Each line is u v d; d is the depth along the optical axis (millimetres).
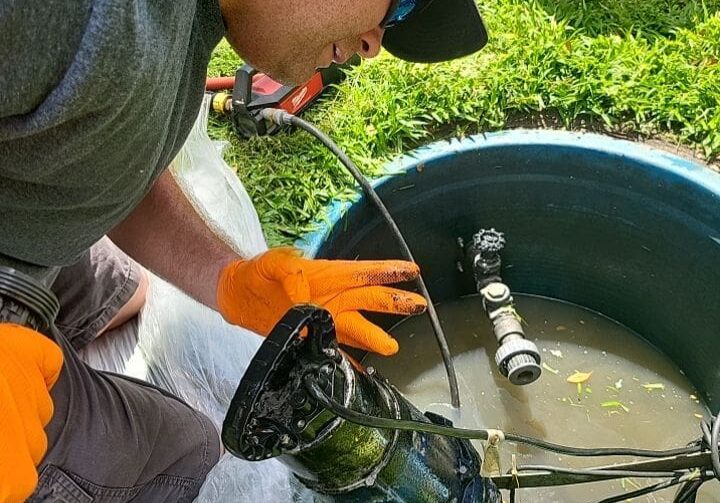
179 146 727
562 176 1283
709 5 1529
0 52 440
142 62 490
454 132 1339
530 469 897
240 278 837
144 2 483
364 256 1293
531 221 1365
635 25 1493
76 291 1059
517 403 1333
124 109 522
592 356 1390
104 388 800
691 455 834
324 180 1249
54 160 526
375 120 1334
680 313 1296
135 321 1183
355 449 657
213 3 608
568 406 1321
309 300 770
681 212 1203
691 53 1417
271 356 551
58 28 445
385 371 1398
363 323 794
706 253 1195
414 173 1264
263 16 616
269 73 693
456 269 1432
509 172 1302
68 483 739
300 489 947
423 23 814
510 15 1497
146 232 900
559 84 1366
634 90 1340
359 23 626
